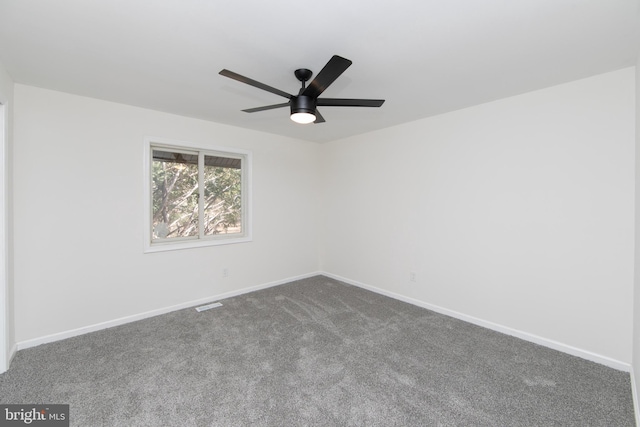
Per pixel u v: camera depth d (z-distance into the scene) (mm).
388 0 1370
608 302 2164
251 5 1413
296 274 4512
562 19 1521
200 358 2262
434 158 3232
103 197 2791
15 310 2361
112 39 1729
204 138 3447
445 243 3156
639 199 1844
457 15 1488
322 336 2635
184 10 1457
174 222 3375
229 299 3627
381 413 1688
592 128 2205
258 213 4012
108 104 2799
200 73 2188
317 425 1600
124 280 2930
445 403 1771
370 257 4012
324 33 1658
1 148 2049
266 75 2199
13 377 2004
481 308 2875
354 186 4223
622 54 1878
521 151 2568
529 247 2543
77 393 1846
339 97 2645
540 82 2318
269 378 2012
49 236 2520
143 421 1622
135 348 2416
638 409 1643
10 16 1497
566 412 1703
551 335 2438
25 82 2342
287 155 4328
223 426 1590
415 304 3457
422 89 2467
